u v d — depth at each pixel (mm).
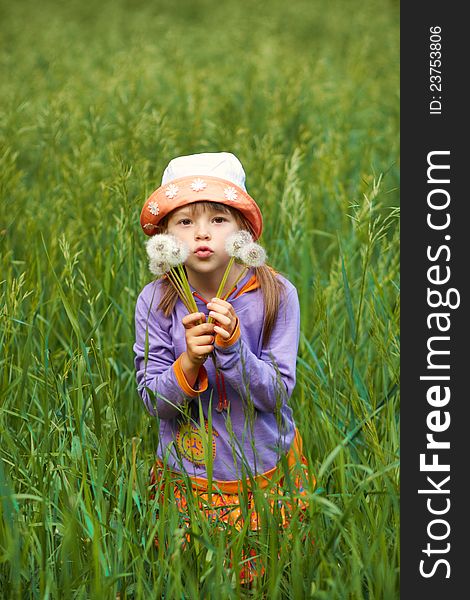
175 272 3320
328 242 5777
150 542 2943
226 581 2855
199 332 3143
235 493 3373
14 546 2859
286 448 3391
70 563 3098
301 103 7766
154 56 11172
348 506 2850
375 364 4199
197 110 7234
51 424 3441
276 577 2912
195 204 3230
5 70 10523
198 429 3254
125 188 4363
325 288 4863
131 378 4012
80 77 9891
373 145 7402
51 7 17453
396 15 15648
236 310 3365
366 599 3047
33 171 6918
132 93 7707
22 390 3516
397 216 3799
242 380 3150
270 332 3385
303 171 6660
